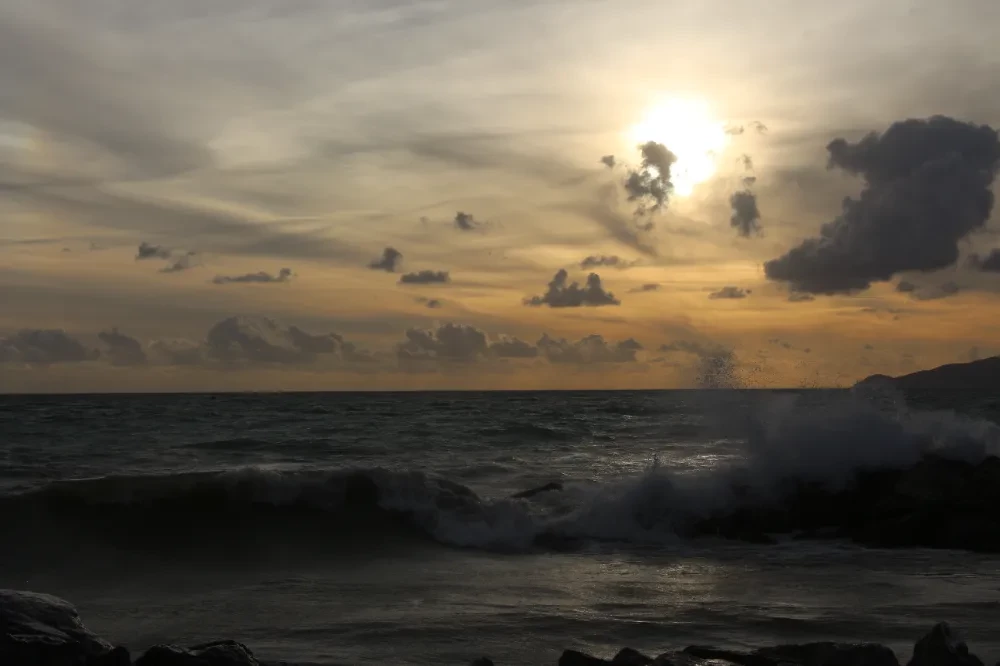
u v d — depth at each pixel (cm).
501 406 7850
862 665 703
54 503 1380
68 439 3425
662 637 879
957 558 1339
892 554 1376
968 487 1529
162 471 2309
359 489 1486
